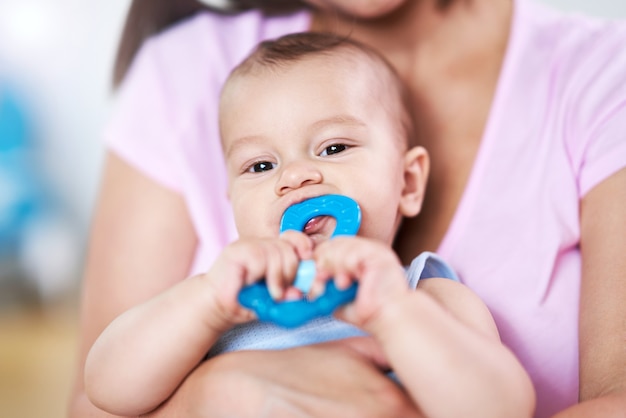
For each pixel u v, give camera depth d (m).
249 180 1.01
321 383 0.78
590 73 1.06
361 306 0.73
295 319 0.70
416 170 1.09
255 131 1.02
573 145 1.03
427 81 1.17
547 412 0.97
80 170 2.59
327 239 0.92
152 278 1.20
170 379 0.85
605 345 0.88
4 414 1.97
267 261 0.76
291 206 0.93
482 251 1.03
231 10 1.38
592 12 1.62
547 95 1.08
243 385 0.78
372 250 0.75
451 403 0.73
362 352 0.85
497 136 1.08
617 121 1.00
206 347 0.85
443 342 0.73
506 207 1.04
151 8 1.41
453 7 1.17
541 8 1.20
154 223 1.22
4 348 2.38
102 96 2.53
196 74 1.30
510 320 0.99
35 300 2.58
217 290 0.79
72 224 2.61
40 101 2.58
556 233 1.00
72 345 2.39
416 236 1.12
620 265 0.92
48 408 2.00
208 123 1.25
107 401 0.87
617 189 0.97
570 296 0.99
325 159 0.99
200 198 1.20
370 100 1.05
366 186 0.97
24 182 2.59
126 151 1.27
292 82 1.04
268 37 1.31
